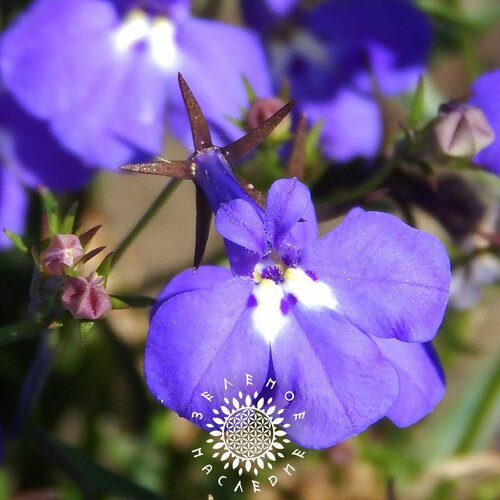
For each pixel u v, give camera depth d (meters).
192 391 0.10
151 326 0.10
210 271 0.10
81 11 0.13
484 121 0.11
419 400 0.10
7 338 0.11
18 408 0.12
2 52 0.13
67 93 0.13
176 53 0.13
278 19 0.14
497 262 0.14
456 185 0.13
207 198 0.10
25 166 0.13
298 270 0.10
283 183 0.10
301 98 0.14
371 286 0.10
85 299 0.10
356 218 0.10
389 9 0.14
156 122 0.13
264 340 0.10
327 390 0.10
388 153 0.14
